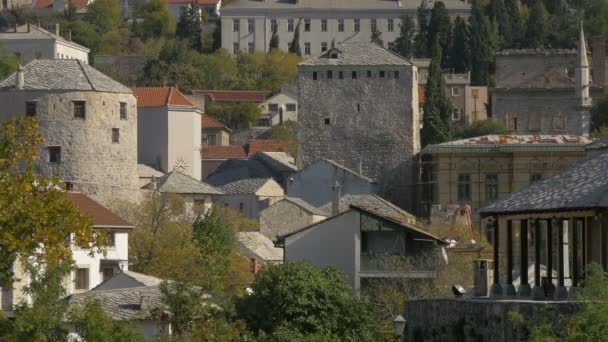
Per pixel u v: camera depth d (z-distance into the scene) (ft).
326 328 399.24
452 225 565.94
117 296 390.63
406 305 340.39
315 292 401.49
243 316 399.85
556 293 310.24
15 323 323.78
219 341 358.43
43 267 343.87
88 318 330.75
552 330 285.84
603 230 301.43
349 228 484.33
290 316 399.03
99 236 329.52
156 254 522.88
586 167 324.39
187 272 500.74
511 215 323.57
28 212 318.86
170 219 624.18
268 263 451.53
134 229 530.27
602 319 274.77
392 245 483.51
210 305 370.73
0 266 322.96
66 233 324.39
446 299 327.26
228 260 532.32
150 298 383.45
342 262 483.10
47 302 327.67
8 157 327.88
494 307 307.99
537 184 329.52
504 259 423.23
